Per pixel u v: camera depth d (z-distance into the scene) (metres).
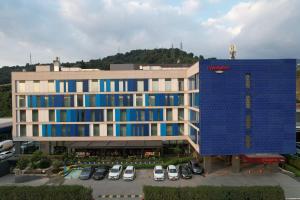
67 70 61.00
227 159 50.28
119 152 57.69
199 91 43.94
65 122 58.22
